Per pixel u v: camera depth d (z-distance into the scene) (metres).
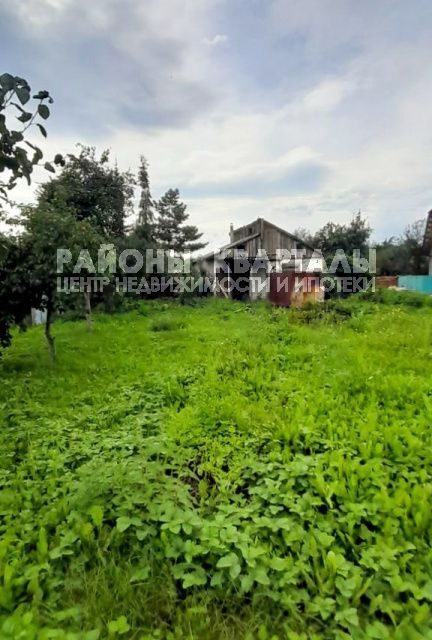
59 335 8.45
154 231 23.44
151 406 3.89
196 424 3.34
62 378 4.91
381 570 1.68
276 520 2.01
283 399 3.85
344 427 3.04
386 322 8.12
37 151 1.66
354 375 4.29
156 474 2.47
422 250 22.08
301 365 5.12
